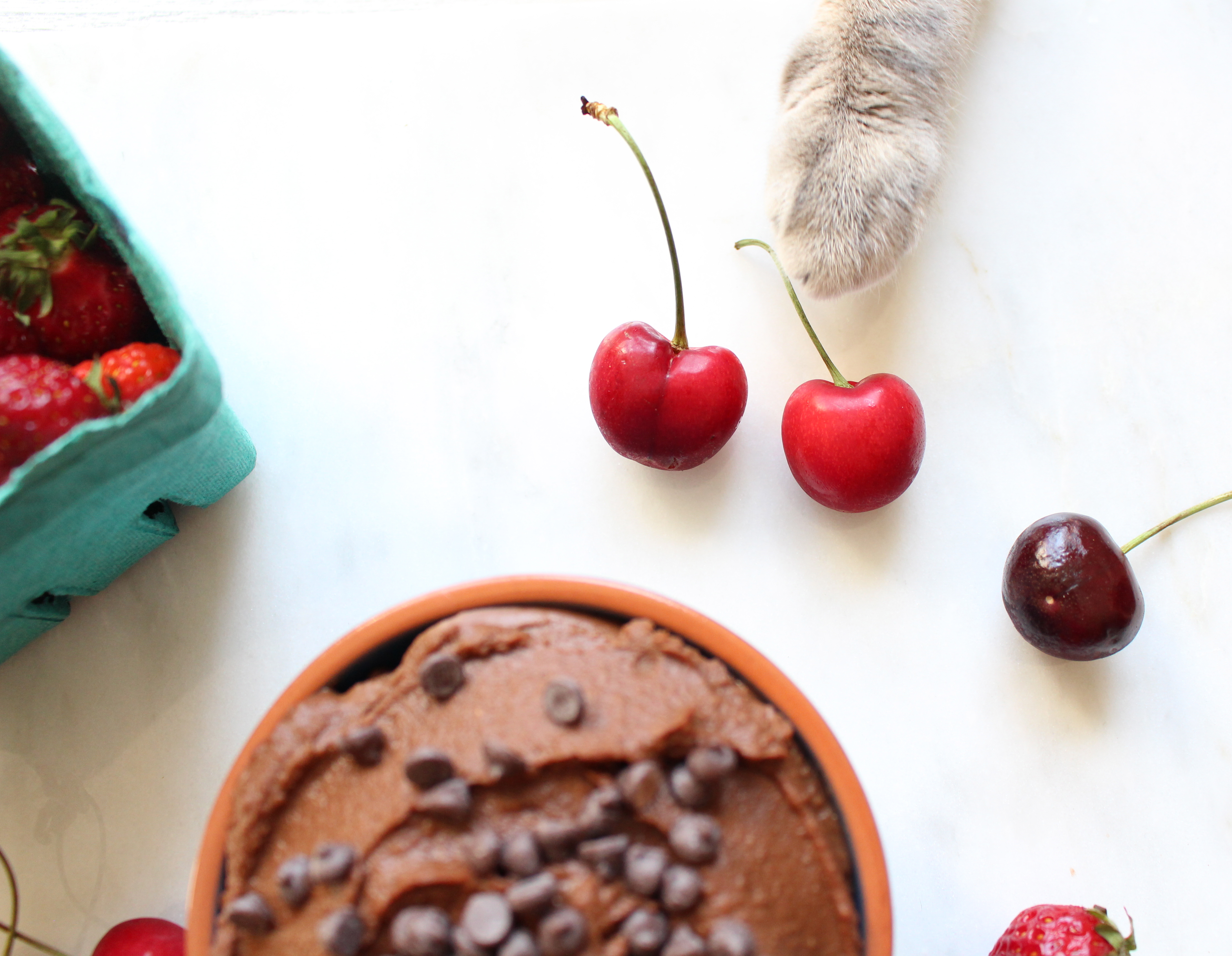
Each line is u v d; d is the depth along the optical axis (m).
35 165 0.32
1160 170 0.35
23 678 0.34
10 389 0.31
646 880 0.28
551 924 0.28
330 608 0.34
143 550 0.34
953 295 0.35
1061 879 0.34
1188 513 0.34
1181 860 0.34
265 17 0.35
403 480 0.35
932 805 0.34
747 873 0.29
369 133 0.35
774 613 0.34
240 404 0.35
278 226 0.35
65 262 0.31
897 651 0.34
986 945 0.33
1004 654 0.34
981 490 0.35
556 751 0.29
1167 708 0.34
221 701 0.34
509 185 0.35
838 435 0.33
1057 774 0.34
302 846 0.29
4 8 0.35
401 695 0.29
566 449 0.35
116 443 0.30
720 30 0.35
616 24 0.35
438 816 0.29
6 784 0.34
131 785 0.34
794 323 0.35
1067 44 0.36
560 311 0.35
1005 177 0.35
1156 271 0.35
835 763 0.29
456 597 0.30
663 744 0.29
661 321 0.35
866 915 0.29
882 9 0.33
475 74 0.35
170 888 0.33
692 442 0.33
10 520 0.30
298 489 0.34
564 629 0.30
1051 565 0.33
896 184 0.33
